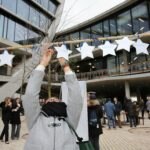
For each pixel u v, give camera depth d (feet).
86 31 97.09
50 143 6.17
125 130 35.17
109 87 94.32
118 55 85.15
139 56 76.64
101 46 13.01
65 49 12.07
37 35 59.06
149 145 23.84
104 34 90.38
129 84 85.15
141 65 72.84
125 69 77.25
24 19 78.95
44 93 42.65
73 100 6.62
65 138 6.32
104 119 43.42
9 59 13.71
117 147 23.09
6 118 25.39
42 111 6.72
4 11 75.05
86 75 87.40
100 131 15.76
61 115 6.60
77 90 6.70
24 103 6.48
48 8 90.84
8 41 72.38
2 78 72.69
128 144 24.53
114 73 79.82
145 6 77.15
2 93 70.13
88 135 14.48
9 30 77.15
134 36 12.91
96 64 92.84
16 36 76.48
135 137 28.84
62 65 7.04
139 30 77.66
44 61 6.93
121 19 85.35
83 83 14.29
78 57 85.71
